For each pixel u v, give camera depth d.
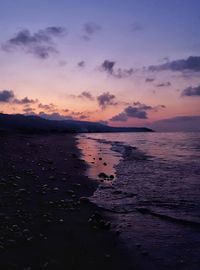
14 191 16.64
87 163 30.00
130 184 20.42
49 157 32.50
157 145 63.53
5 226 11.73
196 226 12.60
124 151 46.03
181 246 10.75
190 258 9.88
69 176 22.33
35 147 43.38
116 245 10.77
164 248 10.60
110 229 12.19
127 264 9.51
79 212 14.10
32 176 21.06
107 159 34.53
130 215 14.03
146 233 11.91
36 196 16.17
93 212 14.18
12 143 47.66
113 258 9.85
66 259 9.62
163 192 18.16
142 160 34.28
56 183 19.62
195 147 57.66
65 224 12.48
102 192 18.11
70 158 32.72
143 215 14.03
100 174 23.05
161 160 34.50
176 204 15.61
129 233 11.88
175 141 79.81
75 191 18.02
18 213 13.27
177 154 42.56
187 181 21.45
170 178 22.67
